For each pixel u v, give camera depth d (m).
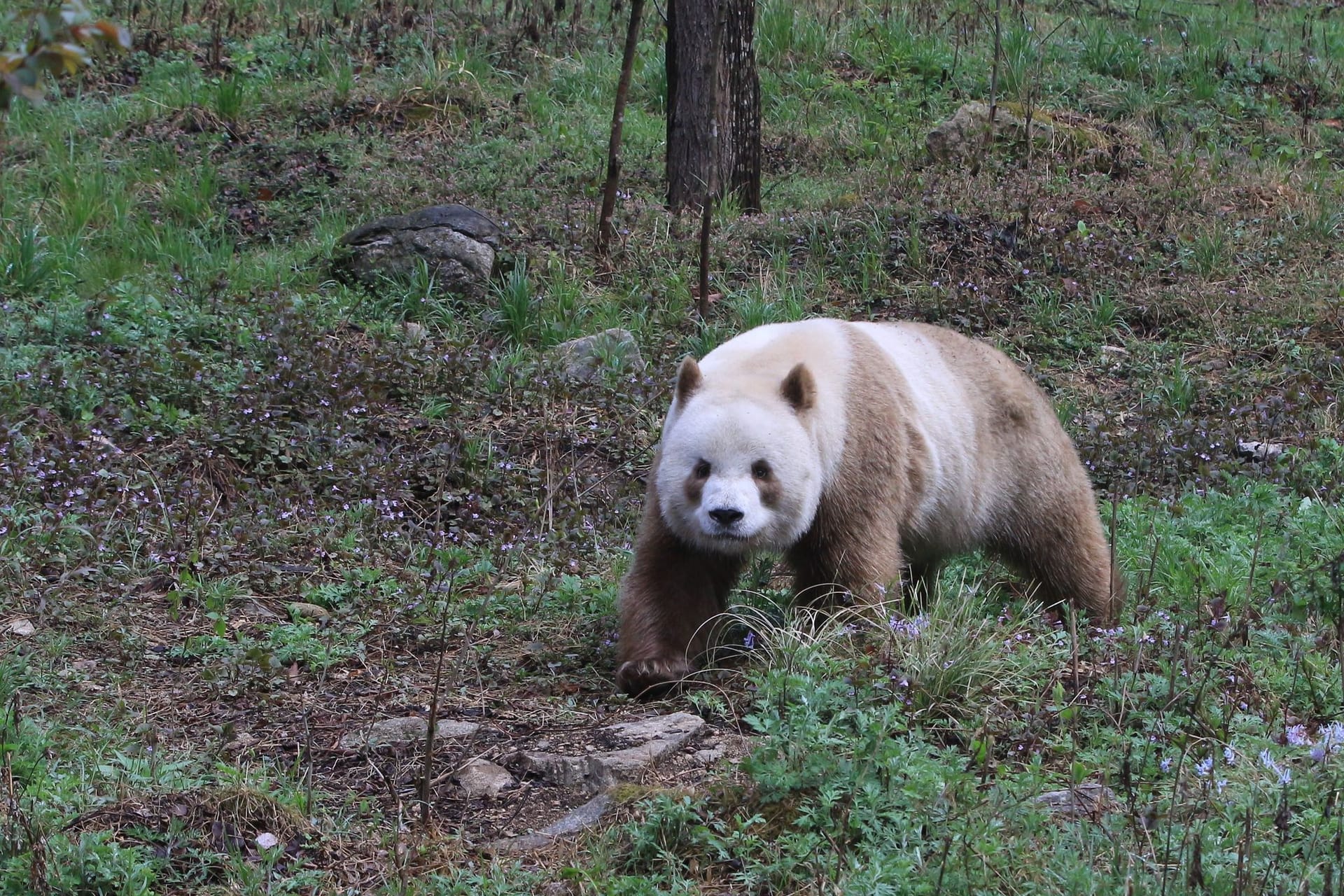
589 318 16.44
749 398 8.55
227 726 7.85
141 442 12.35
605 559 11.27
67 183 19.50
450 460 12.61
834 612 8.92
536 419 13.78
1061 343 16.81
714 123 18.91
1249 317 17.08
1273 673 8.27
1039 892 5.87
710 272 17.62
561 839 6.94
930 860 6.13
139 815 6.89
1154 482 13.14
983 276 17.77
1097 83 25.56
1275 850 6.08
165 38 26.03
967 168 20.72
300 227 18.97
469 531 11.83
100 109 23.22
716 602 9.25
